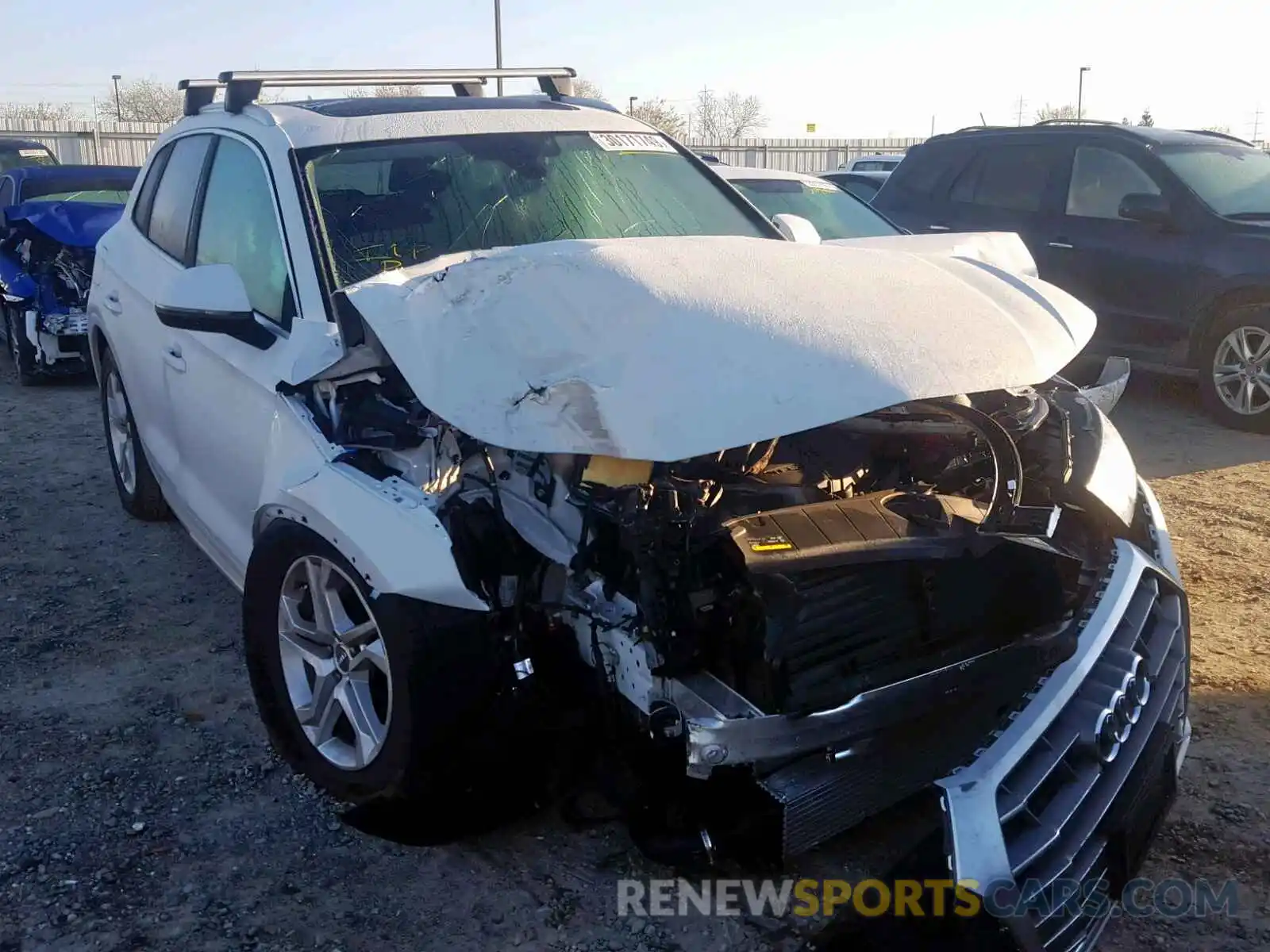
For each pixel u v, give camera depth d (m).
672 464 2.85
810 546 2.62
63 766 3.40
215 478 3.94
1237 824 3.10
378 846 3.04
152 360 4.50
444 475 2.86
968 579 2.72
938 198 9.12
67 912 2.76
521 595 2.75
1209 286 7.46
